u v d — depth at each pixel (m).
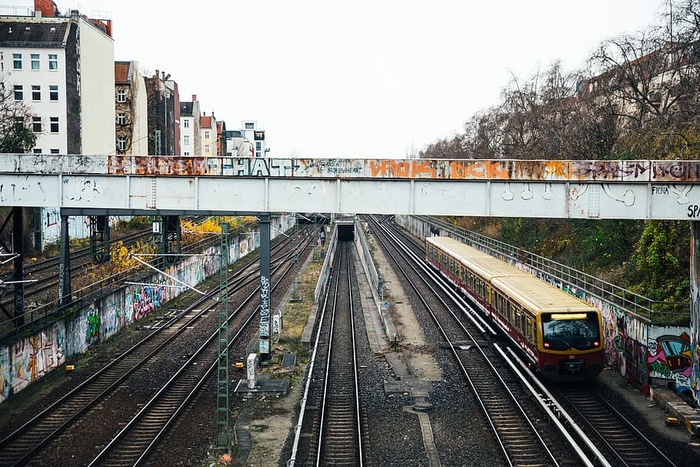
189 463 15.41
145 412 18.89
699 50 27.34
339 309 35.97
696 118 25.30
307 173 20.73
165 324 31.34
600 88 34.34
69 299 25.23
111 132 62.50
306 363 24.36
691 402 19.16
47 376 22.42
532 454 15.63
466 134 69.31
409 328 30.55
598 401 19.52
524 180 19.72
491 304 28.86
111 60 62.38
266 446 16.48
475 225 62.16
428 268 52.72
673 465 14.77
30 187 20.62
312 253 60.97
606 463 14.03
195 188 20.94
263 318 23.91
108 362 24.44
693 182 18.97
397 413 18.84
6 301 27.72
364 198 20.72
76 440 16.72
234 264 55.91
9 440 16.45
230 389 21.33
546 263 37.09
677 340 19.73
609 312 23.22
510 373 22.73
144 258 37.75
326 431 17.41
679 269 24.22
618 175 19.23
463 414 18.70
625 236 30.22
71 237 47.72
